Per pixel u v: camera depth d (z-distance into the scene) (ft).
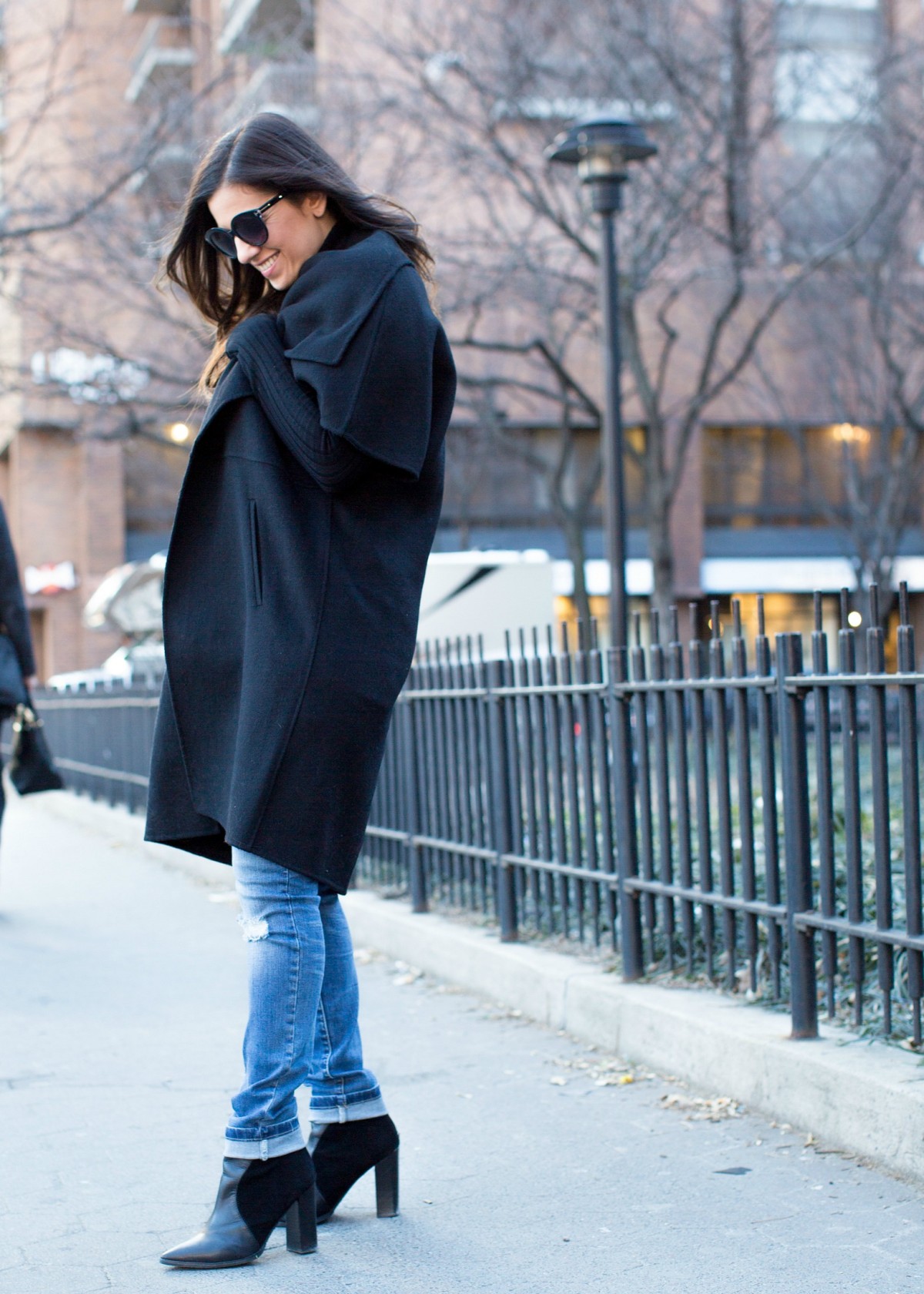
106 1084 13.30
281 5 60.23
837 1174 10.46
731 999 13.53
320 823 8.54
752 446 108.27
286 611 8.51
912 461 71.26
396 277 8.48
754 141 51.62
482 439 82.33
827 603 109.91
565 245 63.93
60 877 28.55
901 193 58.34
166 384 56.54
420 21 53.06
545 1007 15.30
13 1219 9.86
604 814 15.55
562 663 16.16
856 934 11.64
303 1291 8.52
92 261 55.83
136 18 76.74
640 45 50.37
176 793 9.00
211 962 19.36
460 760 18.76
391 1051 14.40
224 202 8.86
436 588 54.85
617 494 28.09
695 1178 10.51
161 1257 8.80
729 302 53.26
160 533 102.94
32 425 96.27
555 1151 11.23
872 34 59.93
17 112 56.49
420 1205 10.03
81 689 44.11
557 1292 8.54
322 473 8.35
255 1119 8.82
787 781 12.30
